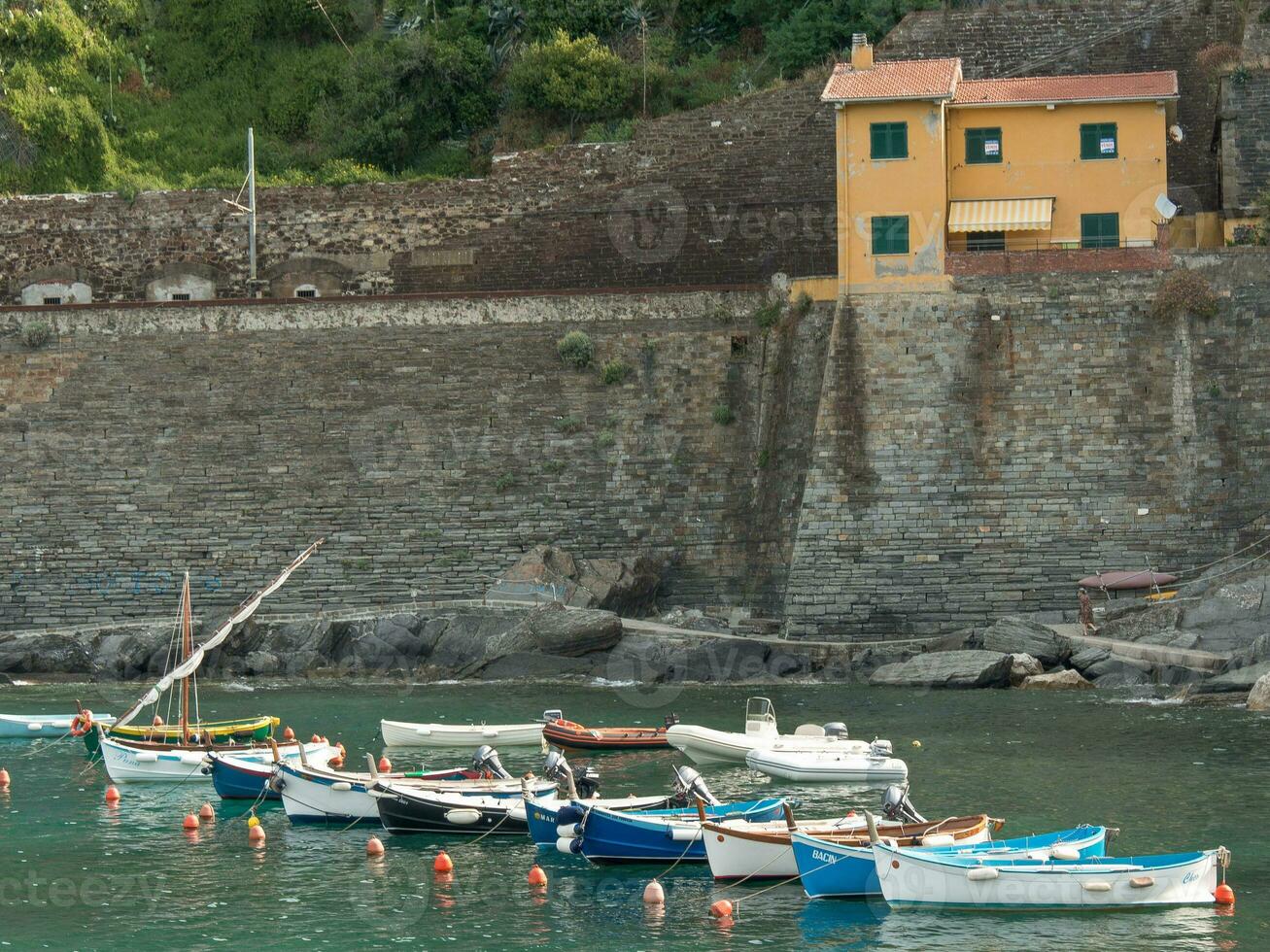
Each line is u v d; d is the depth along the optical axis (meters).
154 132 126.50
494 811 56.09
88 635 92.12
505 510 98.19
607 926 45.66
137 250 114.31
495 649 89.19
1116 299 91.69
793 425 96.56
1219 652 80.88
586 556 97.38
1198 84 108.81
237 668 90.38
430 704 80.06
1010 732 69.19
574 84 121.25
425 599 96.19
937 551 90.31
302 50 133.75
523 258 111.75
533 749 70.88
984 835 50.06
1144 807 55.72
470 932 45.25
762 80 121.19
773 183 109.94
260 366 101.25
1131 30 110.62
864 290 94.06
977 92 99.19
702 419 99.06
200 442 100.00
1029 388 91.44
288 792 58.31
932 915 46.16
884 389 92.38
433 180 112.69
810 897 47.69
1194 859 46.88
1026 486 90.38
